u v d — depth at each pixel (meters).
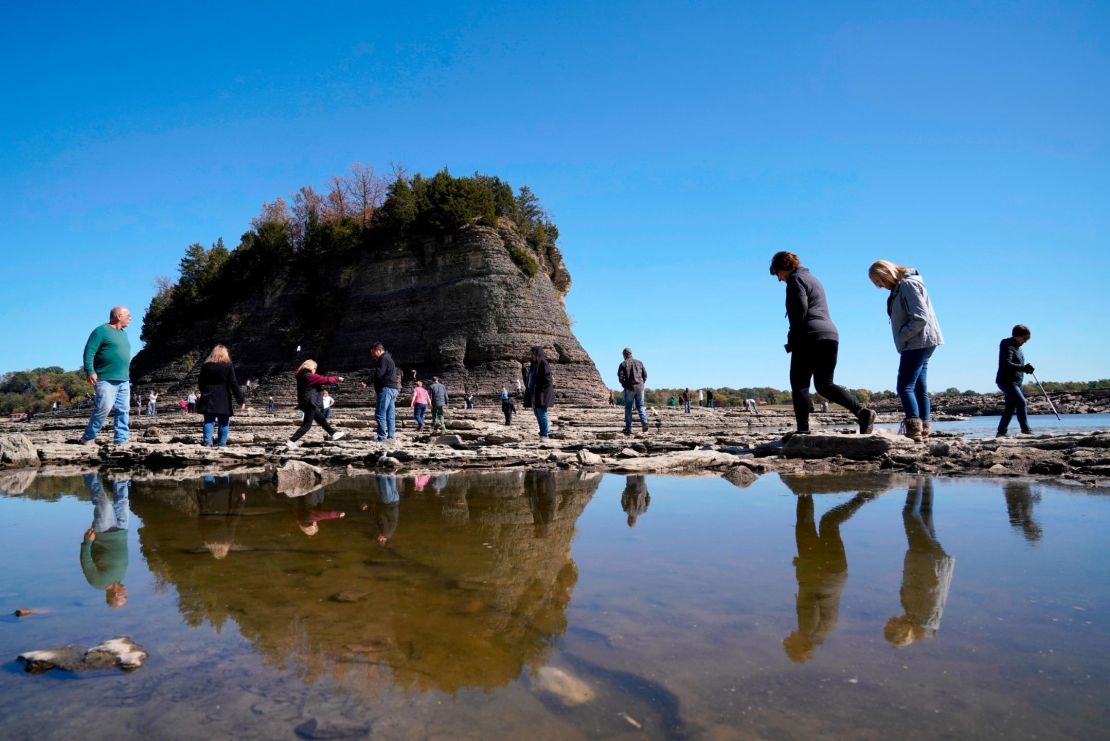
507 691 1.70
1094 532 3.45
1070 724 1.48
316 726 1.52
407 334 56.62
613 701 1.63
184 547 3.55
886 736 1.44
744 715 1.55
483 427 16.20
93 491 6.39
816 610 2.29
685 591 2.56
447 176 60.22
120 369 10.59
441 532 3.88
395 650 1.99
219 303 66.00
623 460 8.39
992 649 1.91
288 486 6.55
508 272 56.56
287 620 2.27
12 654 1.98
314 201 67.44
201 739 1.47
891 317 8.16
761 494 5.24
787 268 8.10
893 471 6.55
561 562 3.08
